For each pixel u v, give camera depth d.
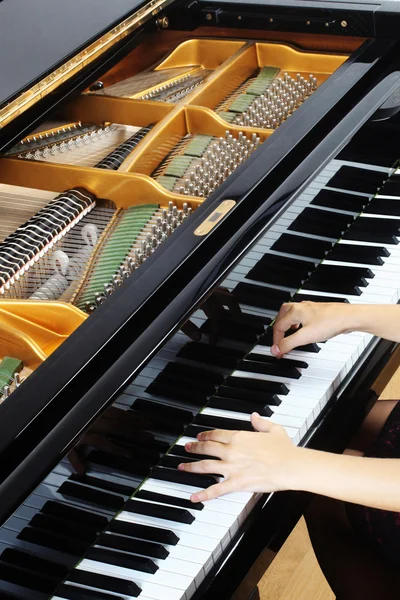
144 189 2.47
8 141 2.55
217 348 2.13
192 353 2.05
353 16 2.79
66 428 1.76
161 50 3.11
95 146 2.81
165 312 1.97
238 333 2.21
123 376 1.85
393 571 2.31
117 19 2.71
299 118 2.53
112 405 1.83
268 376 2.23
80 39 2.63
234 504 1.95
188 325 1.99
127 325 1.96
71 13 2.81
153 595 1.80
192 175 2.56
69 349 1.90
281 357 2.26
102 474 1.85
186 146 2.72
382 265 2.49
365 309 2.20
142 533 1.89
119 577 1.83
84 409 1.79
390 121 2.60
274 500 2.06
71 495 1.79
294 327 2.33
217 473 1.95
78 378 1.85
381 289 2.42
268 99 2.87
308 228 2.38
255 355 2.27
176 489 1.98
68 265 2.35
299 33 2.95
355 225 2.56
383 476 1.86
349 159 2.46
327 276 2.45
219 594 1.90
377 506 1.88
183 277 2.06
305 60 2.96
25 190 2.73
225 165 2.59
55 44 2.63
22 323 2.14
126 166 2.51
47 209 2.51
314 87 2.93
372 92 2.62
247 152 2.64
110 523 1.92
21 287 2.32
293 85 2.95
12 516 1.67
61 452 1.73
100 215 2.52
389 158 2.61
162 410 1.99
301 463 1.89
